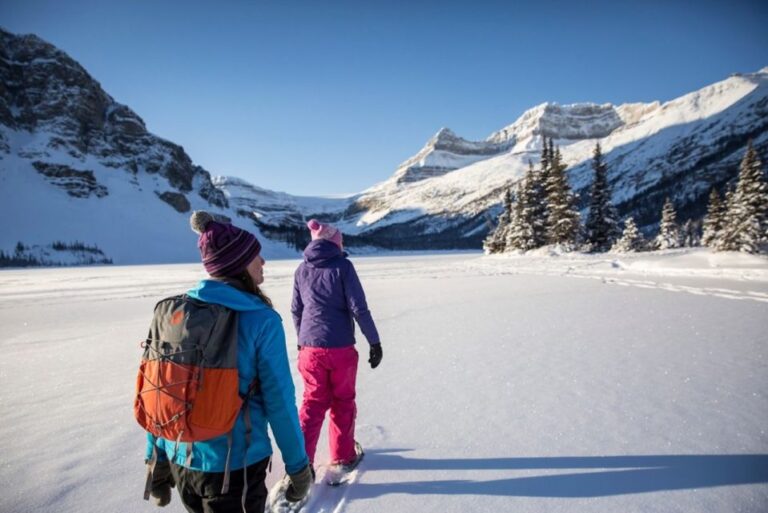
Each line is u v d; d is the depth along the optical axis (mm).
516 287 12922
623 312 7789
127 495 2389
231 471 1454
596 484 2375
